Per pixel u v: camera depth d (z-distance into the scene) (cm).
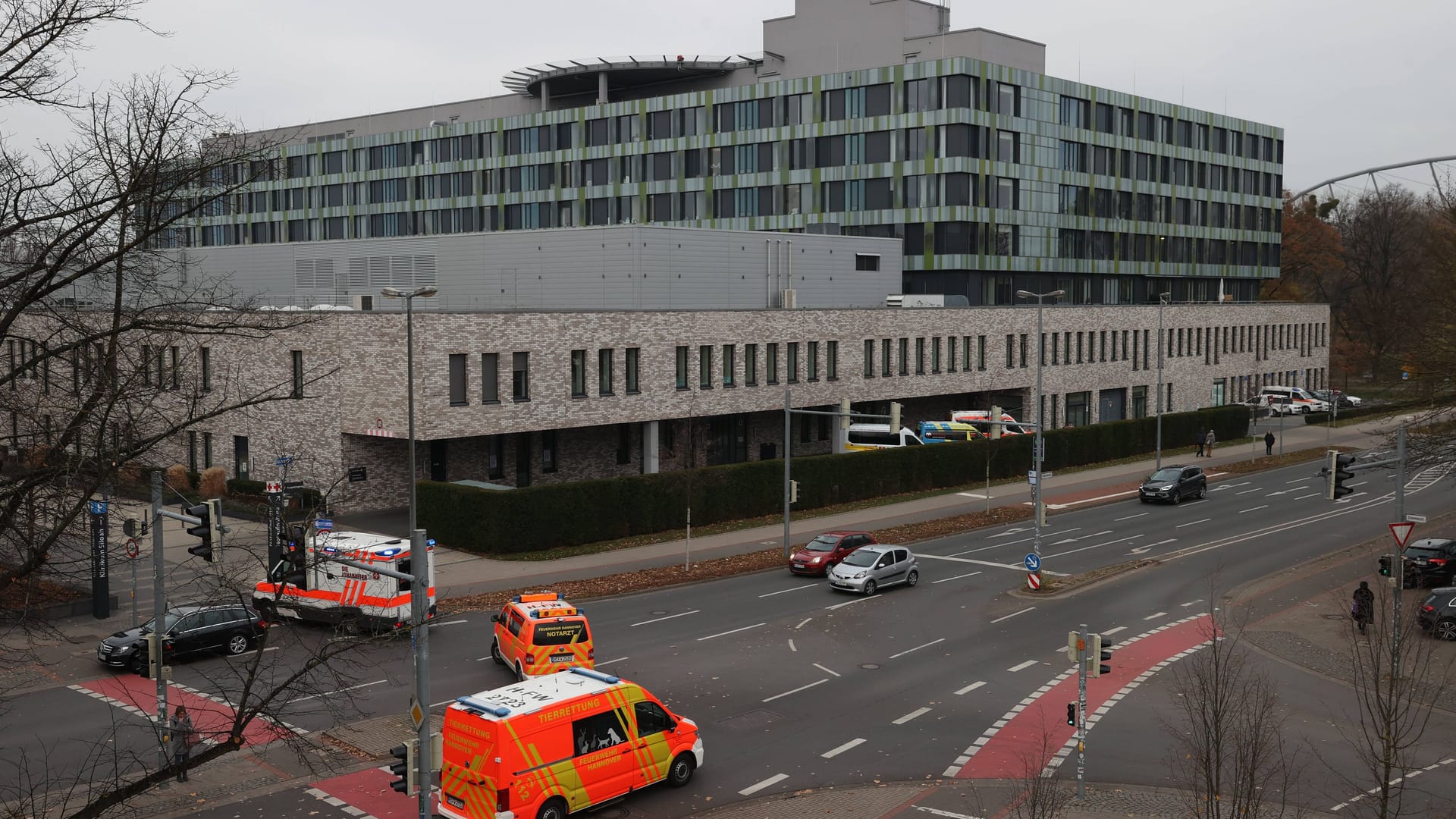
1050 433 7262
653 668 3053
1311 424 9825
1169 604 3859
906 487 6334
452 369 4928
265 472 5316
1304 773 2295
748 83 10100
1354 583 4166
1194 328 9769
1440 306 4753
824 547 4372
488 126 10519
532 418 5200
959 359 7481
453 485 4738
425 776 1831
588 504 4806
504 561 4434
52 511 1538
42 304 1661
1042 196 9169
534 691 2108
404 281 6950
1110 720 2642
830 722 2627
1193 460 7844
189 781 2252
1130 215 10144
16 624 1802
